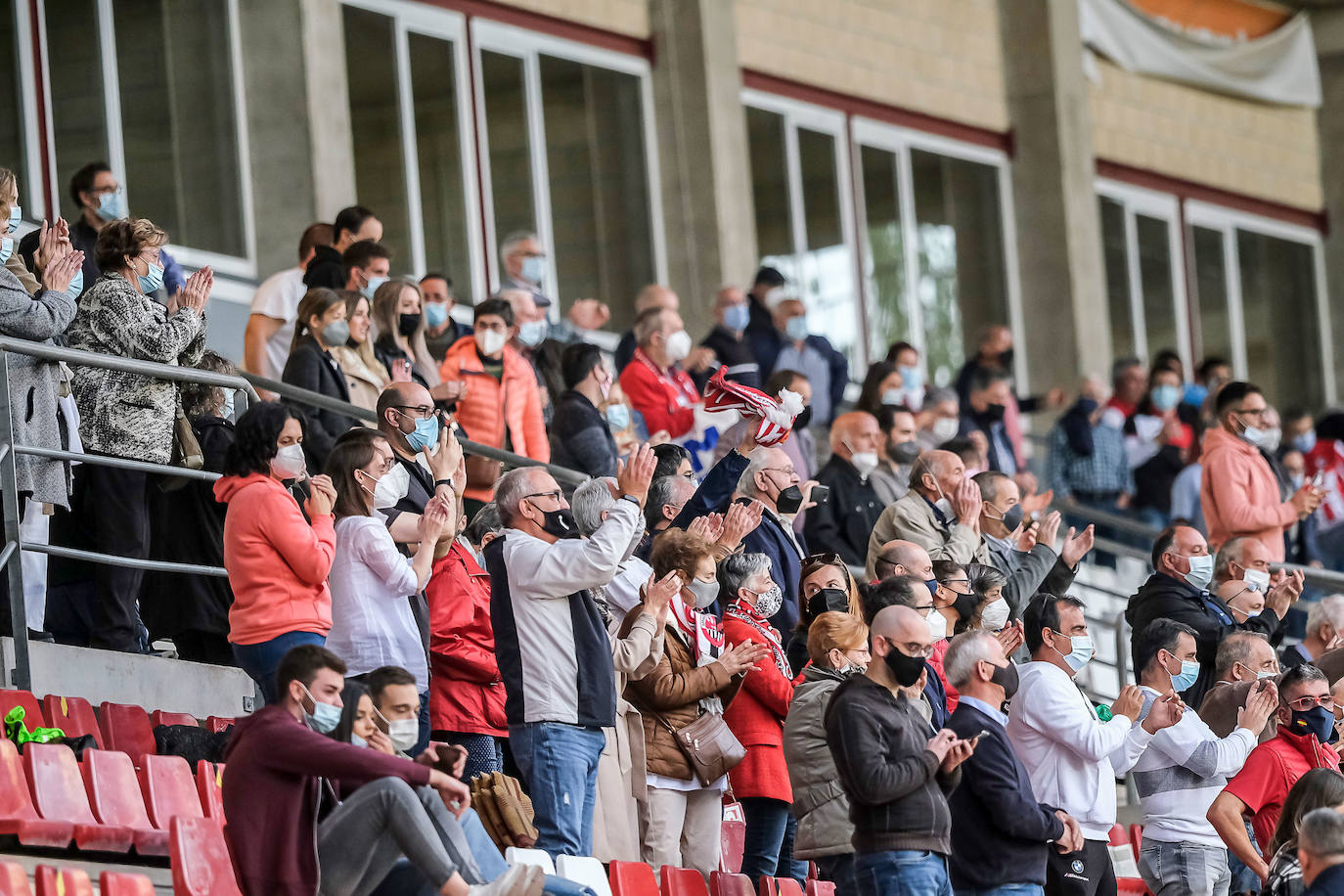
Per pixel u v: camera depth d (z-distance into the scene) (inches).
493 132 1819.6
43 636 933.8
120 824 809.5
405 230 1738.4
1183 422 1829.5
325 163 1606.8
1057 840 853.8
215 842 776.9
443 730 912.3
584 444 1224.8
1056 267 2233.0
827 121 2095.2
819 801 892.6
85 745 841.5
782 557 1043.3
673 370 1423.5
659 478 1039.6
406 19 1759.4
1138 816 1222.3
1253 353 2479.1
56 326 920.9
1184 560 1145.4
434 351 1338.6
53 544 991.0
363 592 842.8
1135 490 1755.7
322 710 737.6
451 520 871.7
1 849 782.5
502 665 852.6
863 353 2090.3
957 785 826.8
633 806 900.6
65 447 947.3
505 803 850.8
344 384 1113.4
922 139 2181.3
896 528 1121.4
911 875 794.2
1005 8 2277.3
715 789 935.7
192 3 1585.9
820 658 912.9
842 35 2122.3
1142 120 2395.4
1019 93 2265.0
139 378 964.6
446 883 721.6
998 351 1652.3
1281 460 1822.1
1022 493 1523.1
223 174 1588.3
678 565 925.2
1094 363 2231.8
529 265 1445.6
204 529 1003.9
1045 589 1143.6
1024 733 924.6
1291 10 2554.1
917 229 2165.4
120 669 953.5
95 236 1122.7
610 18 1924.2
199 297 994.1
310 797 732.7
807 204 2066.9
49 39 1501.0
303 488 935.7
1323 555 1807.3
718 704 933.2
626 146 1923.0
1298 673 994.1
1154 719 971.3
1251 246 2498.8
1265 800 976.3
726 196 1937.7
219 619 1000.9
